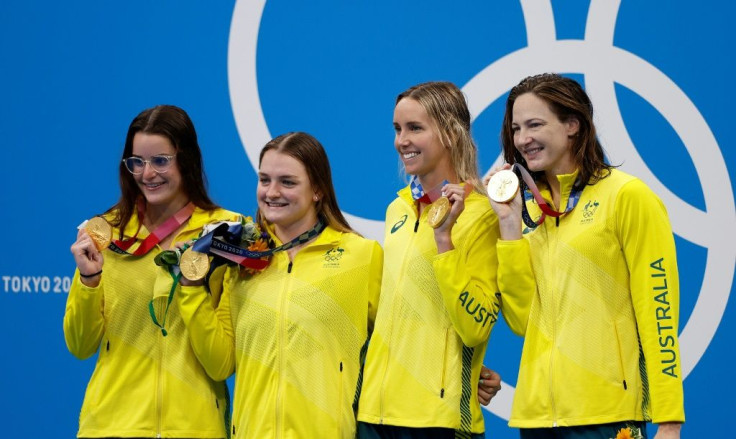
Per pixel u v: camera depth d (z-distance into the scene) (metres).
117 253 13.33
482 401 12.52
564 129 11.68
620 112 17.62
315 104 18.47
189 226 13.34
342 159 18.41
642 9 17.66
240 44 18.58
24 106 19.00
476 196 12.26
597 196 11.59
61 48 18.95
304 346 12.39
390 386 12.04
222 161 18.56
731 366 17.28
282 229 12.89
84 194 18.81
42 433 18.81
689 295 17.41
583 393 11.34
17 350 18.89
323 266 12.62
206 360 12.83
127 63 18.81
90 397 13.31
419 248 12.16
